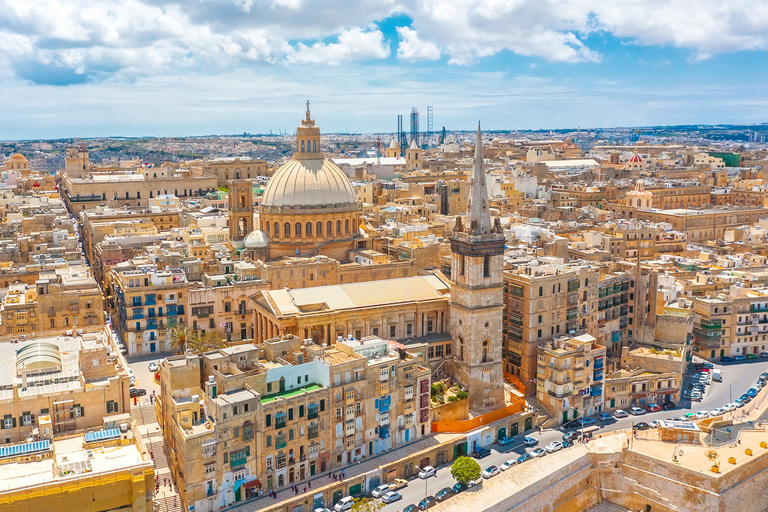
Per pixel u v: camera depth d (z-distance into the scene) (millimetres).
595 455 159500
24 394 126188
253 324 192750
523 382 186750
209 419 132625
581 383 179375
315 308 178125
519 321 186250
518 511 143375
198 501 128625
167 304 197375
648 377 189875
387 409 153125
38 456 115062
